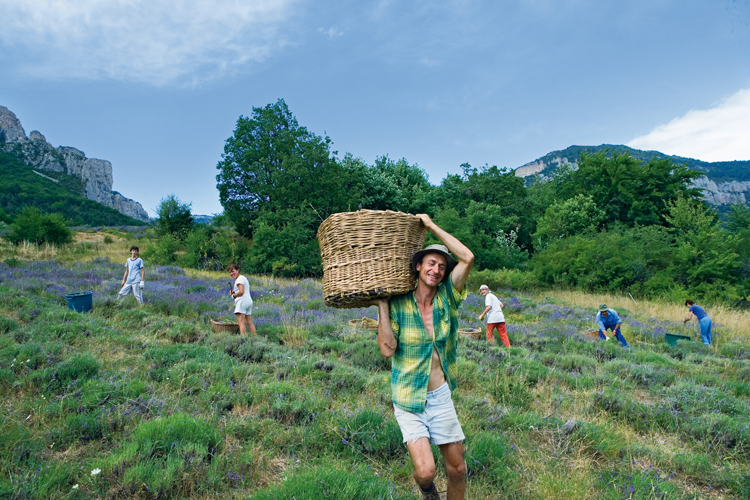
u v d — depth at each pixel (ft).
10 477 10.06
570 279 79.71
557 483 10.93
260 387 16.99
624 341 35.01
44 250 76.54
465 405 16.38
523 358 24.95
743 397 21.34
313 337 28.02
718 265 74.18
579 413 17.06
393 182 138.62
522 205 144.46
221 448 12.27
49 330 22.41
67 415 13.58
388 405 16.15
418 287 9.12
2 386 15.56
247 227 108.88
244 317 27.91
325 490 9.50
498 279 80.89
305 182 101.04
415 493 10.63
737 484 12.35
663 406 17.88
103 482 10.18
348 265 8.61
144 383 16.51
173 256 85.87
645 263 77.15
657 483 11.46
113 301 32.30
